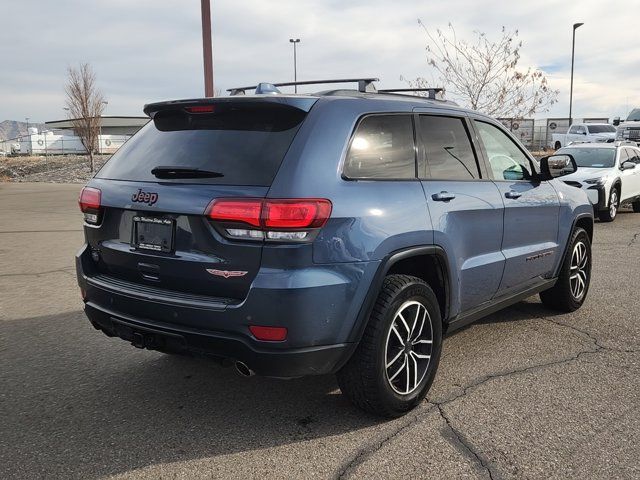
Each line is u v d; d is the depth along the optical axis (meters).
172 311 3.20
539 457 3.10
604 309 5.87
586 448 3.19
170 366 4.46
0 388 4.05
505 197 4.46
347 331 3.19
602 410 3.63
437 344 3.79
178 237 3.25
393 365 3.54
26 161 44.94
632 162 14.12
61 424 3.54
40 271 7.91
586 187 12.51
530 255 4.84
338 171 3.22
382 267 3.29
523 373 4.24
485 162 4.44
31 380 4.19
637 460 3.06
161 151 3.56
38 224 12.86
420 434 3.37
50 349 4.83
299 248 2.99
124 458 3.15
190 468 3.04
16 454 3.19
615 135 27.69
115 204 3.54
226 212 3.03
